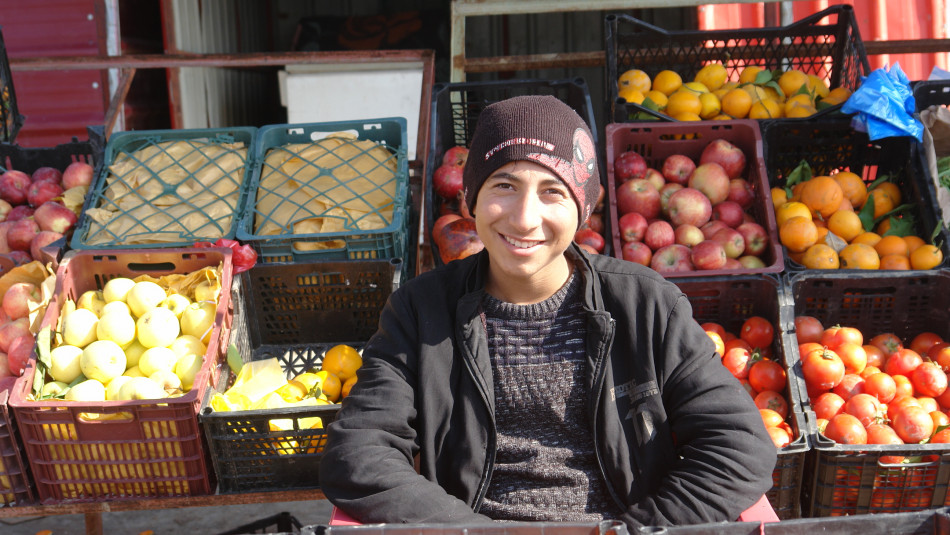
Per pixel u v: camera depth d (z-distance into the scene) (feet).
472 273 5.53
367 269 8.66
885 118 9.27
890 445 6.72
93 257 8.13
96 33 17.21
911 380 7.78
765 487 4.94
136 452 7.01
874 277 8.32
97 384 7.22
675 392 5.27
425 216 9.99
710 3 11.96
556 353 5.33
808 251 8.88
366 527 3.89
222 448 7.06
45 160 10.45
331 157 9.82
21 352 7.66
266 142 10.08
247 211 9.09
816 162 10.37
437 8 25.21
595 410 5.22
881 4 16.33
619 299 5.36
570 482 5.34
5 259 8.68
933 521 3.84
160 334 7.47
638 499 5.26
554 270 5.24
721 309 8.64
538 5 11.89
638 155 9.93
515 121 4.82
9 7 17.08
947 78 10.69
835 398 7.41
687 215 9.30
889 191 9.65
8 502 7.14
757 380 7.68
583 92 11.14
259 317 8.90
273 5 25.67
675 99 11.06
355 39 22.71
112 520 10.95
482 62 12.38
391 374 5.33
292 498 7.27
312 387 7.68
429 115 10.88
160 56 11.64
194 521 10.95
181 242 8.82
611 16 12.00
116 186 9.63
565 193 4.92
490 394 5.25
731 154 9.78
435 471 5.29
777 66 12.66
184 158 9.86
